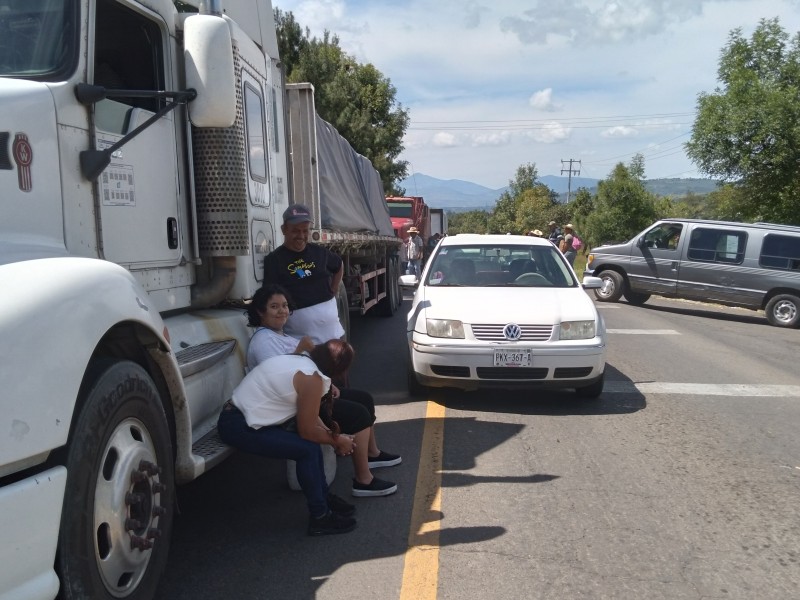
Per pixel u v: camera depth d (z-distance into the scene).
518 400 7.43
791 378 8.87
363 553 4.04
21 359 2.38
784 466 5.50
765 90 22.48
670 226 16.83
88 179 3.40
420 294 7.66
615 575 3.77
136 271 3.89
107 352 3.15
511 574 3.77
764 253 15.43
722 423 6.69
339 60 31.23
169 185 4.24
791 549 4.09
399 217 26.48
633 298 18.14
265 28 6.23
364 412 4.74
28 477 2.39
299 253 5.37
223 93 3.79
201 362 3.98
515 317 6.83
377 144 33.16
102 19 3.74
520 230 77.44
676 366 9.55
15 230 2.92
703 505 4.71
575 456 5.68
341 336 5.58
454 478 5.19
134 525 2.97
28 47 3.31
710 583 3.70
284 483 5.22
